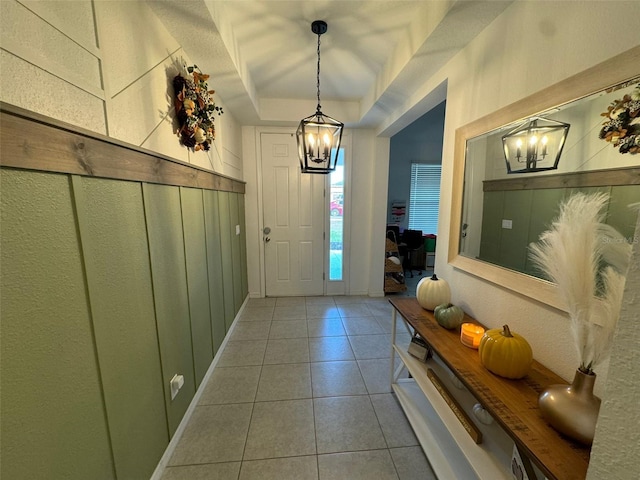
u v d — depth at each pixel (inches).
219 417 64.7
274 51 77.4
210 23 52.2
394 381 74.3
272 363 86.5
